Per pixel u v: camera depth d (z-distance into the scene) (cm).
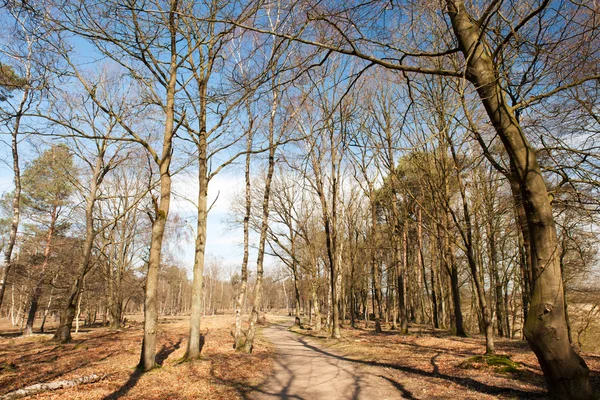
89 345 1672
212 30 1144
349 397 774
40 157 2045
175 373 985
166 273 4231
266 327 3256
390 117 1422
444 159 1309
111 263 3045
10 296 4300
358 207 2694
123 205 2944
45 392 782
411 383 864
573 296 1858
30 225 2922
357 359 1284
